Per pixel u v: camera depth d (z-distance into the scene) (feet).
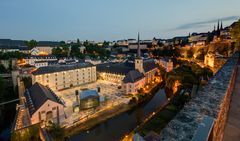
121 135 164.86
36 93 205.36
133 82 266.77
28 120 172.65
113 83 347.97
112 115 203.10
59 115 185.47
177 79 296.10
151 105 238.48
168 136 22.61
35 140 153.79
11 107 225.97
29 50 647.97
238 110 49.80
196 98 36.37
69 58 595.47
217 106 31.63
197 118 26.91
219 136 31.17
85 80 347.97
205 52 452.35
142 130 157.48
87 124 181.06
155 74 396.98
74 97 261.65
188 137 22.11
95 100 213.05
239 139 36.88
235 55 123.24
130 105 228.02
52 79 297.94
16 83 292.61
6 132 172.24
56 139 149.89
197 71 318.65
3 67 369.50
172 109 197.67
